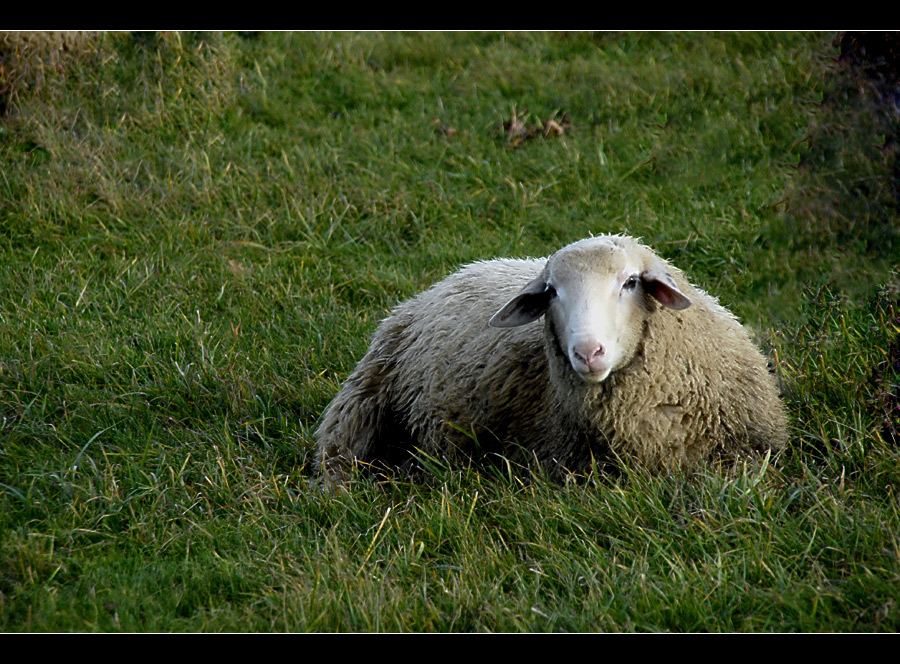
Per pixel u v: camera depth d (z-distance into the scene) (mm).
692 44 25859
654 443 10797
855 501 9641
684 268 17328
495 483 11250
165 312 15977
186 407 13383
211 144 21266
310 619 8750
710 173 20156
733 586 8664
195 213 19172
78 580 9531
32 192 18844
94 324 15375
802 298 14750
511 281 12758
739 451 10891
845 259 14758
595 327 9773
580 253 10297
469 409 12195
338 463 12852
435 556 9922
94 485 11250
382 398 13320
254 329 15750
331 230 18703
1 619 8766
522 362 11820
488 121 22844
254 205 19531
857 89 16656
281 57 25203
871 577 8398
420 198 19953
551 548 9547
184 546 10219
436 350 12703
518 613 8688
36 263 17422
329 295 16844
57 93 21766
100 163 20016
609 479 10773
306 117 23219
